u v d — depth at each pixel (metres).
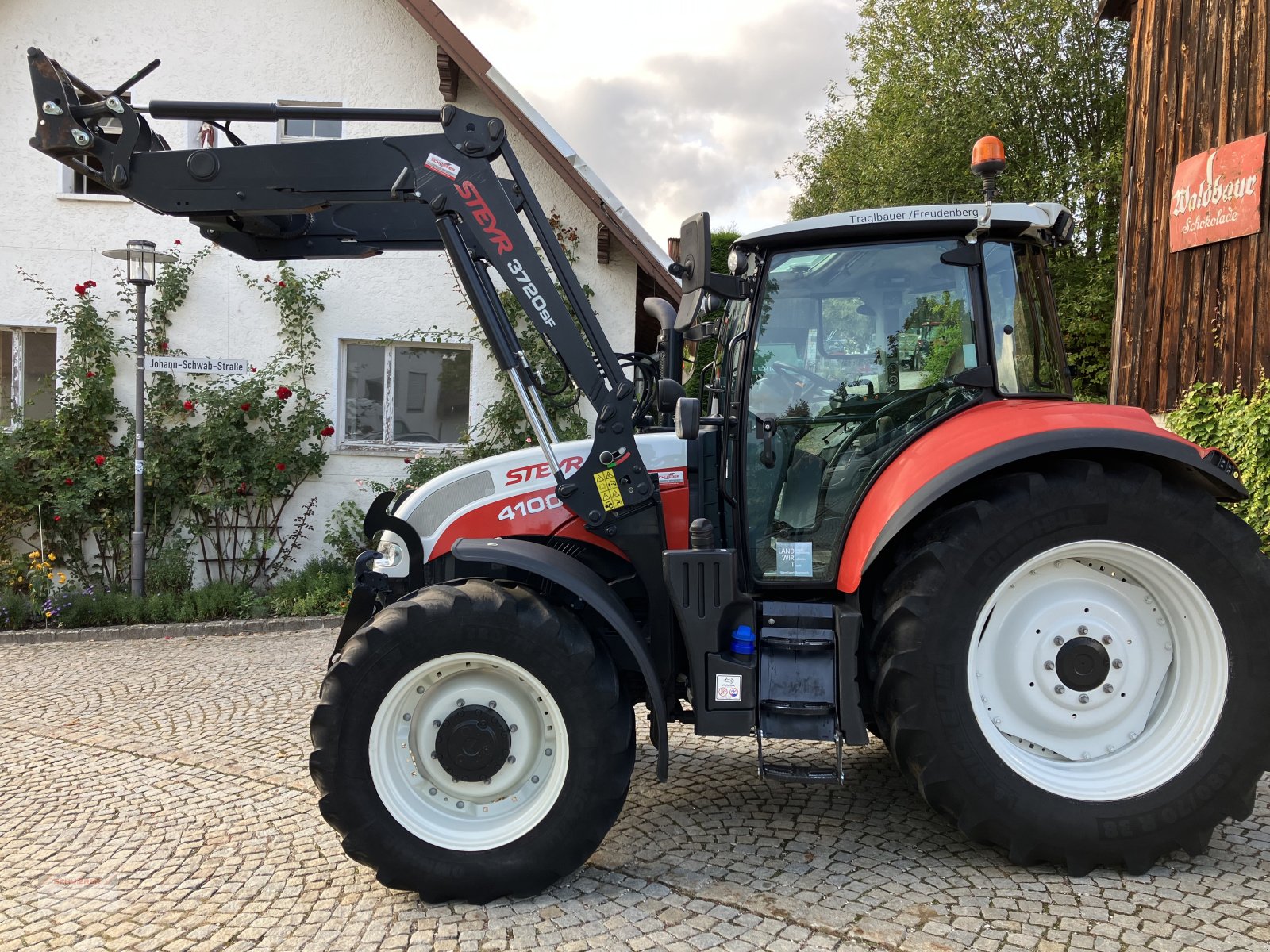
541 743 2.87
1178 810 2.74
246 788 3.78
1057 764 2.91
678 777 3.77
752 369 3.27
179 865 3.05
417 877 2.70
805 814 3.35
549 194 8.95
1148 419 3.01
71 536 8.38
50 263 8.67
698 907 2.64
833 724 2.89
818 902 2.64
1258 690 2.75
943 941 2.40
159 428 8.53
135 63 8.73
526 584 3.18
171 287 8.60
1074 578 2.95
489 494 3.33
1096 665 2.91
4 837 3.31
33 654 6.52
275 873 2.98
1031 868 2.86
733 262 3.26
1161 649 2.94
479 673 2.88
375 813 2.72
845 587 3.04
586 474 3.13
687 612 2.95
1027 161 16.03
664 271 8.48
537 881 2.72
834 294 3.24
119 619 7.45
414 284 8.84
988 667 2.94
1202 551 2.78
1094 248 15.36
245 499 8.59
